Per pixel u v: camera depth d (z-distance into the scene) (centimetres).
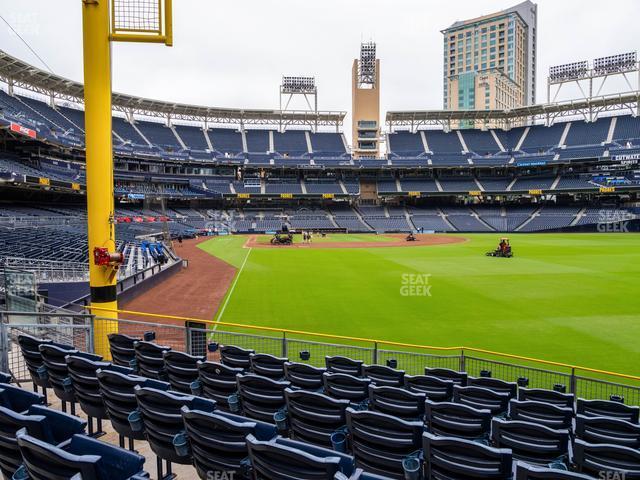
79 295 1998
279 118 9681
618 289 2484
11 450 396
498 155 9212
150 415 481
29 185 4397
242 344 1487
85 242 3084
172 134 8694
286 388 579
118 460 341
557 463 511
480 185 9194
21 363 917
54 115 6444
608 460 477
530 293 2386
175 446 462
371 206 9625
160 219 7144
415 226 8750
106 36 967
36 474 343
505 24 16662
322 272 3219
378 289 2534
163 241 5178
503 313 1952
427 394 779
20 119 4597
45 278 2036
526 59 17725
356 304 2147
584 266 3431
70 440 366
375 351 1156
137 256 3462
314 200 9575
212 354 1302
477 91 15438
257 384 612
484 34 17100
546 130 9325
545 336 1616
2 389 480
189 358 730
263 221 8531
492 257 4122
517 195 9144
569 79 9131
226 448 409
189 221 7831
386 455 484
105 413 588
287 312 1991
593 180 8350
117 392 534
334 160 9144
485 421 564
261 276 3039
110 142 1012
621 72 8606
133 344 848
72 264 2216
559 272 3128
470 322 1809
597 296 2298
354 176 9656
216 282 2798
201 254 4534
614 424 599
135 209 7531
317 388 746
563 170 8950
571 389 1033
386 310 2022
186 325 1038
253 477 390
